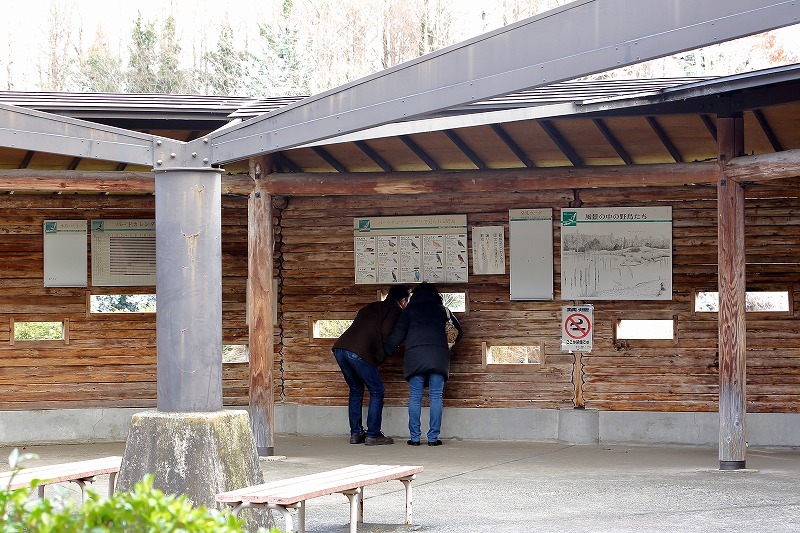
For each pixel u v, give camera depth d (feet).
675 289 38.45
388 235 40.83
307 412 41.42
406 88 20.75
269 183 35.27
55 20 132.05
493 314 40.09
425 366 38.06
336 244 41.39
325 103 21.58
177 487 21.18
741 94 30.78
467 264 40.19
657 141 34.53
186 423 21.48
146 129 33.88
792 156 29.78
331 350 41.09
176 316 21.94
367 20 125.08
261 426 34.71
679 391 38.37
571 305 39.34
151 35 131.85
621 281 38.78
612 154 35.50
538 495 27.55
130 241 40.75
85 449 38.01
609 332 39.04
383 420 40.75
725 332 31.37
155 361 40.93
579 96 31.76
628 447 37.81
